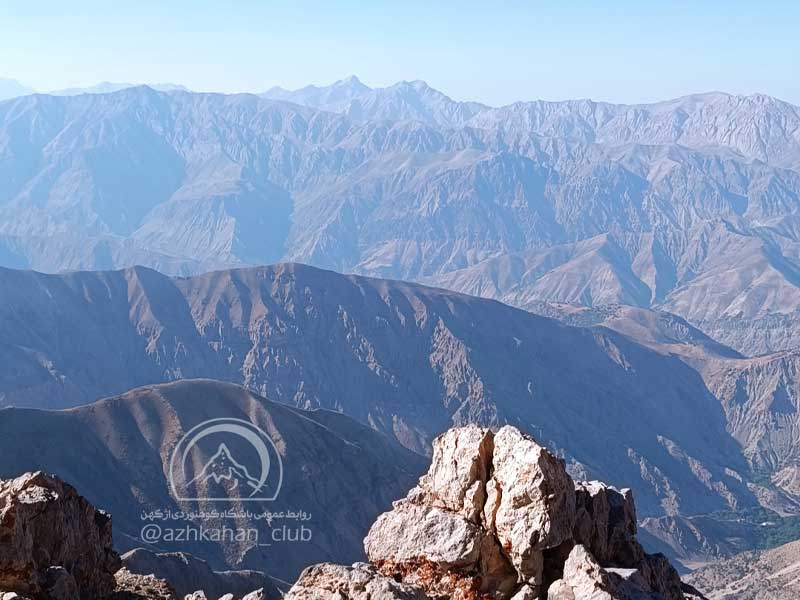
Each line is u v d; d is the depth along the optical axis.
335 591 20.48
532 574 21.92
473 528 22.62
